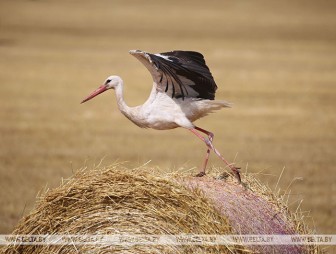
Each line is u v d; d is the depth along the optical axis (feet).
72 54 130.21
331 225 37.19
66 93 88.38
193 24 203.92
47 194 25.13
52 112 75.77
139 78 100.78
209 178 26.81
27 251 25.08
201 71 31.24
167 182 23.72
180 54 32.48
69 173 49.19
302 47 148.05
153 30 182.09
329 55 134.51
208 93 32.65
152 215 23.54
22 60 120.37
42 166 51.42
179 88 32.24
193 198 23.41
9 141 60.49
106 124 70.44
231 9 260.42
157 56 30.12
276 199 27.17
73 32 174.19
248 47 145.28
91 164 51.31
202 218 23.13
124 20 213.66
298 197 43.19
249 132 66.69
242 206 25.02
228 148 59.21
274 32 182.29
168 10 251.39
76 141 61.26
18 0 276.82
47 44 146.82
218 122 72.02
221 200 24.66
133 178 24.12
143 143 61.57
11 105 78.89
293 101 84.38
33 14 226.17
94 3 276.82
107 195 24.06
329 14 246.27
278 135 65.31
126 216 23.88
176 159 54.08
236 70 110.52
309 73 109.29
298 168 51.67
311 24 209.36
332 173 50.42
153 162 52.29
